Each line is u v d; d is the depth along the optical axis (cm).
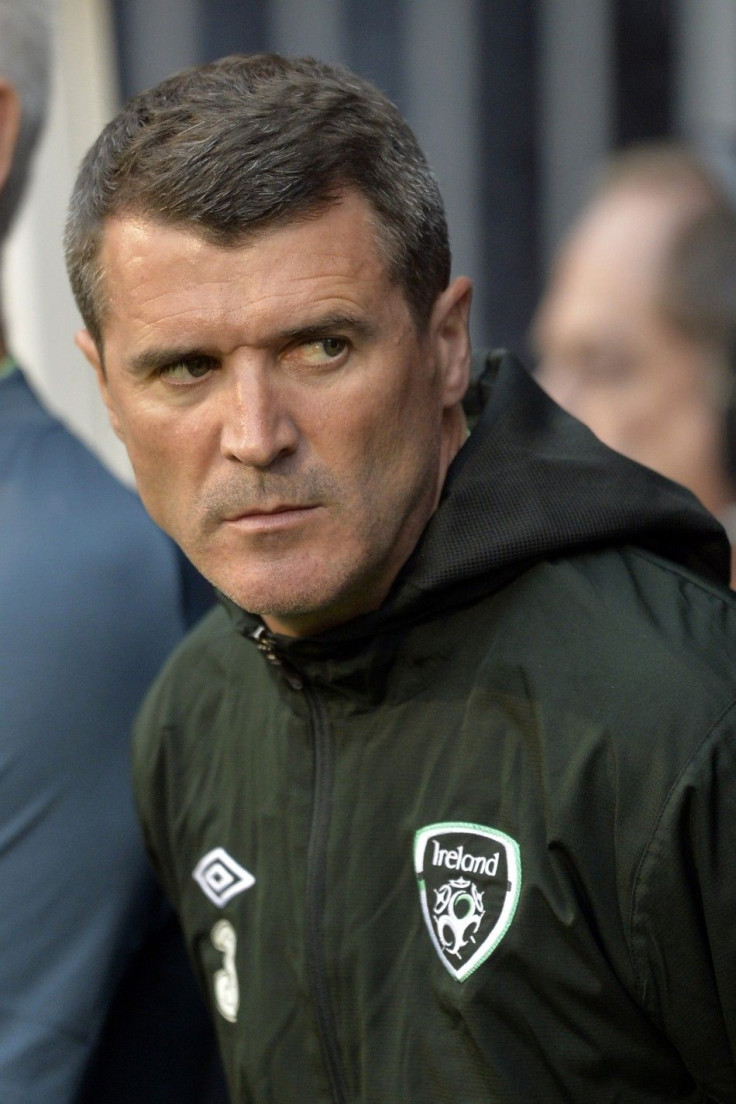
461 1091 396
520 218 1114
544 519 409
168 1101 597
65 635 547
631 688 379
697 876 369
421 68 1109
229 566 397
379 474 393
